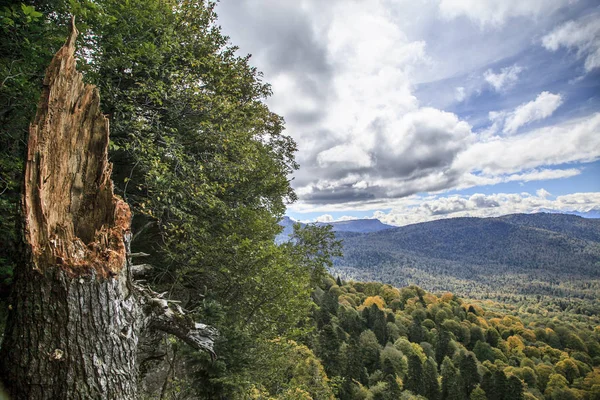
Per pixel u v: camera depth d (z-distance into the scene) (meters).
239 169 9.46
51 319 2.13
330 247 15.01
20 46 4.83
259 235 10.53
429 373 61.81
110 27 6.42
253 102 13.34
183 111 8.78
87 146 2.70
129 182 8.61
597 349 105.81
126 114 6.88
